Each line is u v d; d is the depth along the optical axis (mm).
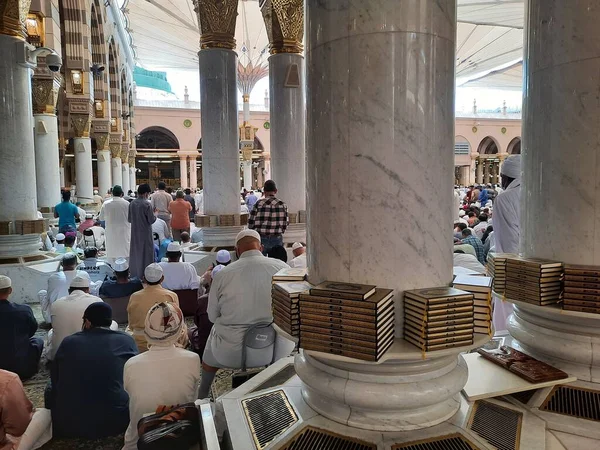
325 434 1709
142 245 6078
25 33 5949
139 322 3535
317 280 1903
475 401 1959
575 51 2104
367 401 1705
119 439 2613
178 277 4738
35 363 3420
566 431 1832
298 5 7164
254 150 34875
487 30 25906
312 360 1925
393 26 1643
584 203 2129
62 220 8523
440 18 1699
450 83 1764
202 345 3645
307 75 1889
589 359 2139
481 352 2410
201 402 2193
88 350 2590
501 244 3508
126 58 24609
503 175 3590
